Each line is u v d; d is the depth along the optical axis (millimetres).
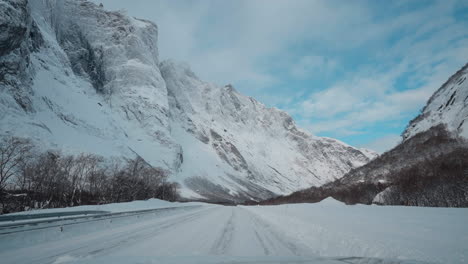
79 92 149250
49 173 46719
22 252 7543
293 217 15000
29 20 99562
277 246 8016
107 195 53781
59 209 17125
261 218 19062
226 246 8070
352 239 7352
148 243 8680
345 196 42062
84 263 5449
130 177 62812
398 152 60062
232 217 21141
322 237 8609
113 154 103812
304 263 5312
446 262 4859
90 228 12445
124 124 175125
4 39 85062
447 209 10578
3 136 62656
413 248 5766
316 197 58094
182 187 162625
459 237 6246
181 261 5488
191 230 12227
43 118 94688
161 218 20609
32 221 9266
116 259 5770
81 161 57062
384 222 9336
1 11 85062
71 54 185375
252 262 5375
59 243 9008
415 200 23281
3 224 8164
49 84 122500
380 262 5223
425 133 56875
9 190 39281
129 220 17000
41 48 140125
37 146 66750
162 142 181875
